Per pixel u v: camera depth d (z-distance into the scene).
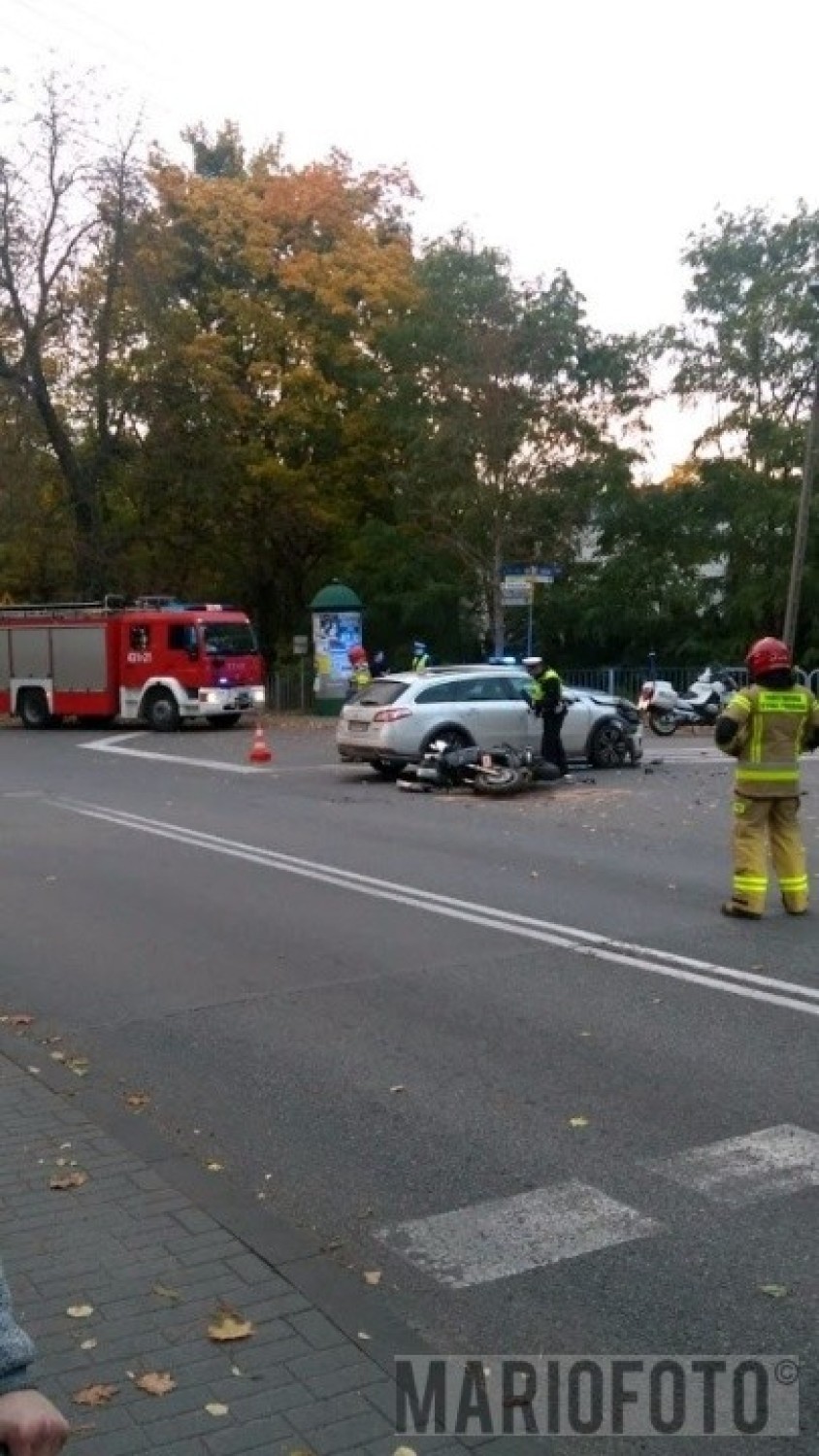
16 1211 4.82
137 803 17.11
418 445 34.41
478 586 37.12
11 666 32.38
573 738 20.17
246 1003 7.75
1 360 33.78
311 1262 4.43
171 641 29.86
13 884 11.63
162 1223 4.71
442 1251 4.61
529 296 34.38
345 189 37.28
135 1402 3.60
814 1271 4.41
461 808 16.22
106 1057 6.85
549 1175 5.23
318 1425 3.51
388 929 9.54
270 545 40.41
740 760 9.69
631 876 11.49
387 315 36.59
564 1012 7.36
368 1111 5.96
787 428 33.91
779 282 34.44
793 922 9.54
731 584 36.72
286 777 19.94
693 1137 5.57
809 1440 3.53
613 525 36.84
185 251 36.62
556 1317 4.16
